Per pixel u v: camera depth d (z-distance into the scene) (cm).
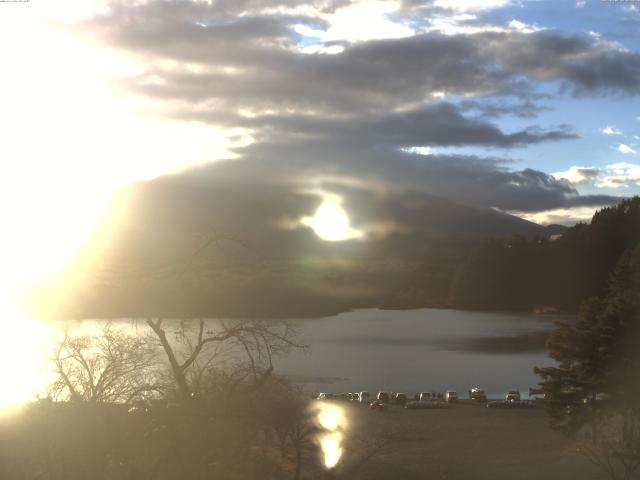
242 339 2203
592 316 6394
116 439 2058
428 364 15012
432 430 7569
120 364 2173
